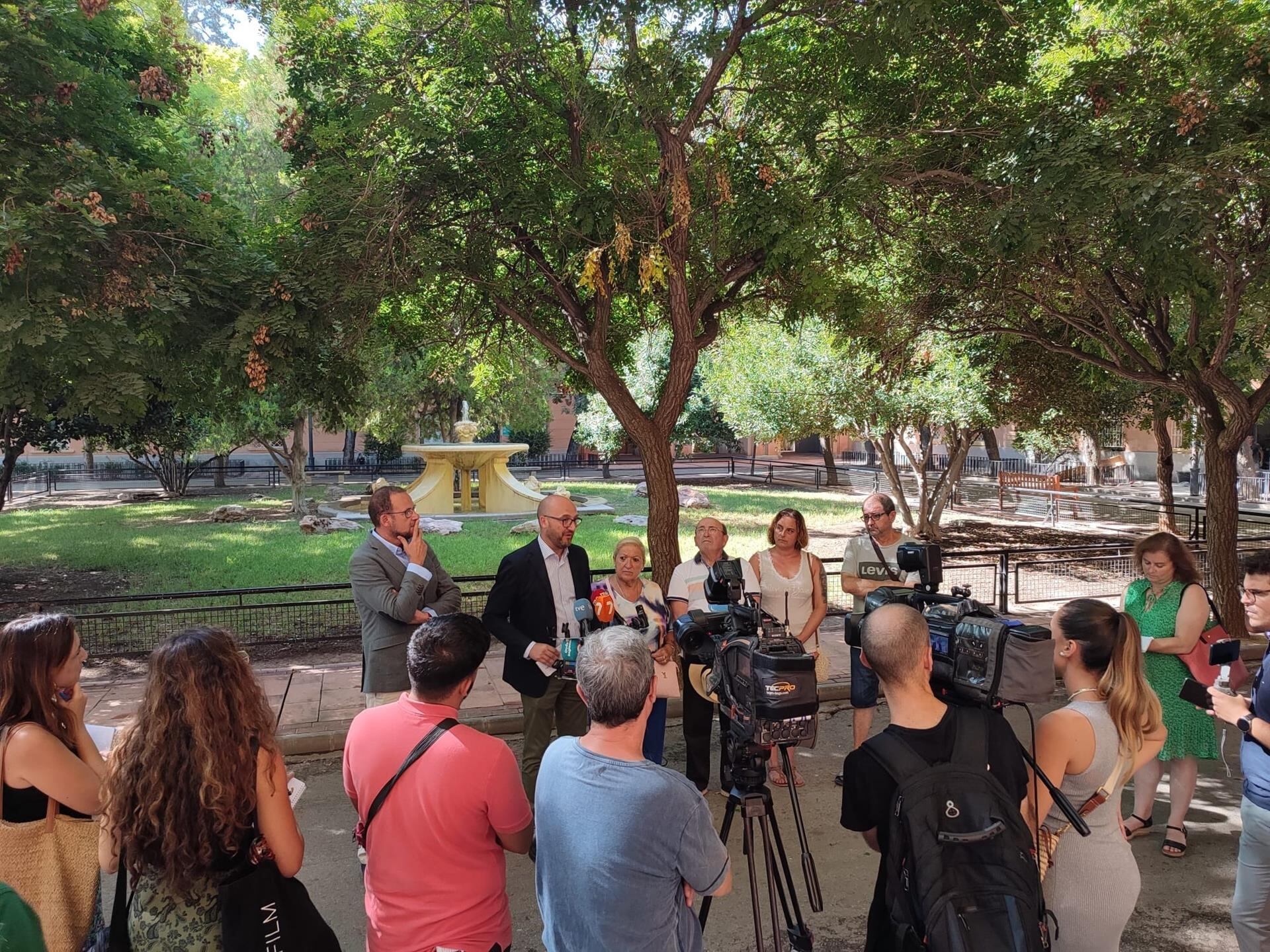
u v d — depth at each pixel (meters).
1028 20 7.31
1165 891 4.43
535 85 7.63
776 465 44.91
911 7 6.07
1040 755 2.83
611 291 7.70
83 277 6.10
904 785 2.33
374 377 24.59
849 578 5.88
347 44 7.51
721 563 3.96
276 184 13.08
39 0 6.82
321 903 4.46
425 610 5.00
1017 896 2.21
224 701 2.33
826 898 4.47
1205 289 7.72
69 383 6.66
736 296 8.63
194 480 36.16
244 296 7.02
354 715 7.20
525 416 32.06
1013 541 18.47
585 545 16.84
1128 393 15.12
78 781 2.69
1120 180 6.21
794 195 7.06
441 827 2.45
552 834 2.27
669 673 4.95
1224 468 9.84
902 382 15.84
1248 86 7.23
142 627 9.66
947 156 7.85
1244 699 3.30
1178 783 4.78
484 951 2.48
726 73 8.56
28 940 1.49
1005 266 8.55
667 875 2.18
